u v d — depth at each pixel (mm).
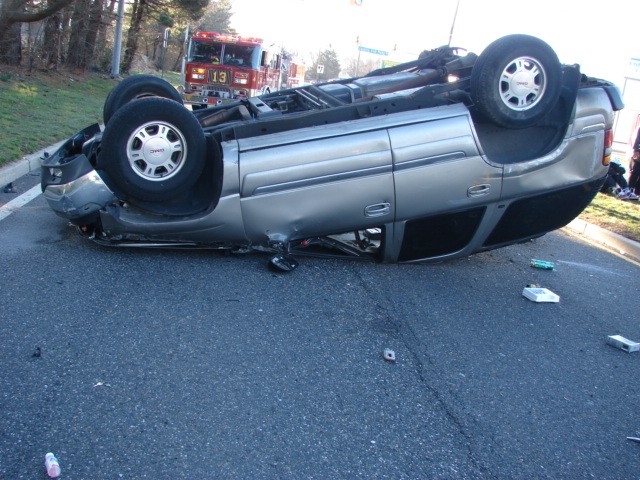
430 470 3355
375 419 3766
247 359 4297
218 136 5836
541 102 5898
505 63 5707
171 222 5770
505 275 6816
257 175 5656
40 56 24156
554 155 6184
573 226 10336
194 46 20672
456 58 7621
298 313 5113
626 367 4895
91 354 4148
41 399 3596
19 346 4160
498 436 3752
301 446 3426
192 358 4230
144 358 4164
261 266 6043
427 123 5875
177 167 5746
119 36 32219
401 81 7086
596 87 6438
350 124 5840
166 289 5309
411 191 5891
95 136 6652
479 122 6254
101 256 5902
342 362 4410
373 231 6480
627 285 7082
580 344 5238
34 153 10469
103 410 3551
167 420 3521
